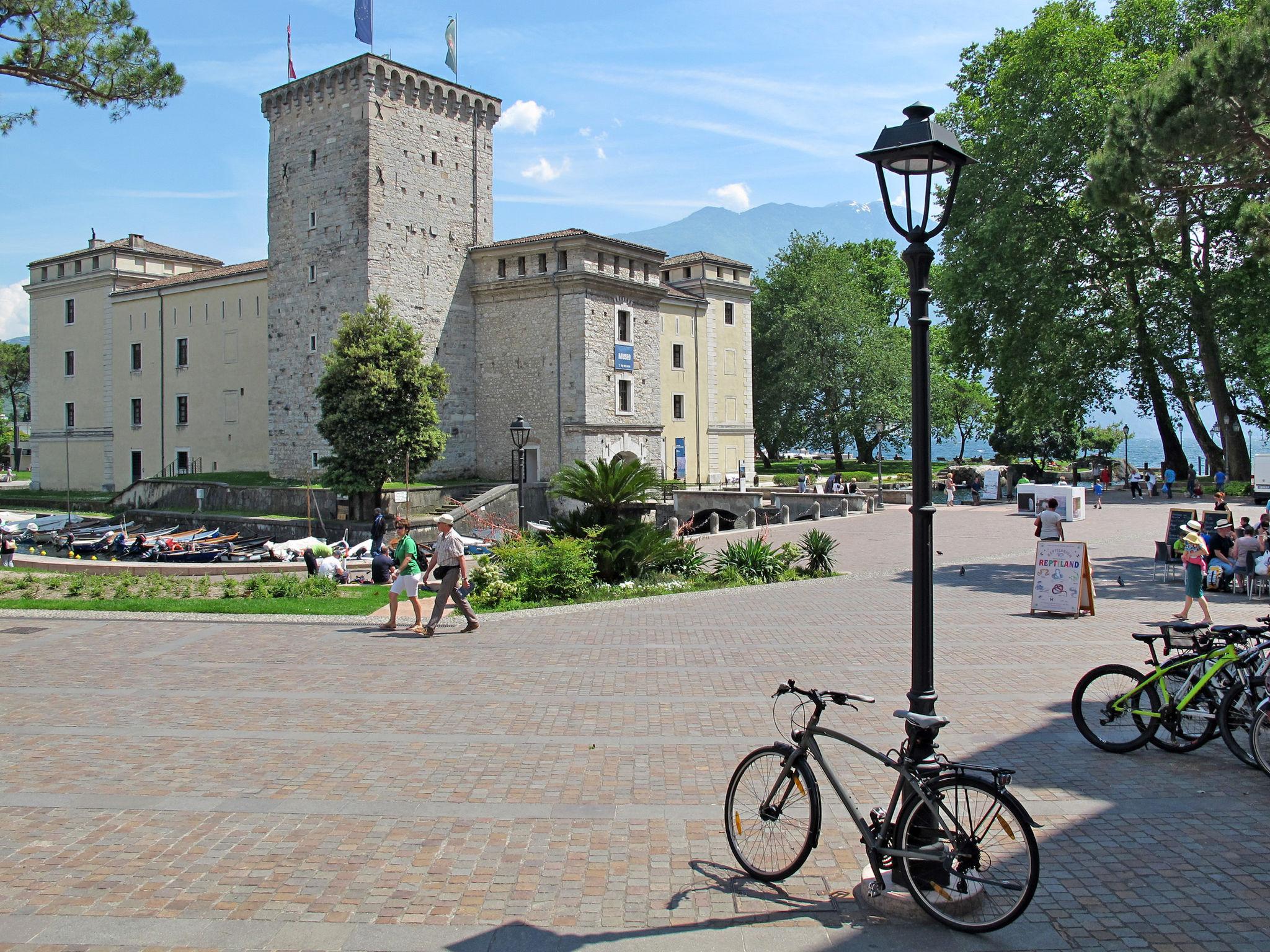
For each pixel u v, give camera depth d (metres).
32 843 7.96
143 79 23.23
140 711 12.38
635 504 28.14
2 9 21.72
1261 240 24.56
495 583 22.56
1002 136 52.88
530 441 59.62
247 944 6.23
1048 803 8.80
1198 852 7.68
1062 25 50.72
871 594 23.48
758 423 87.25
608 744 10.70
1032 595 22.48
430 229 59.69
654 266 63.34
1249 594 21.55
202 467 68.06
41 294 80.19
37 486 80.88
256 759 10.25
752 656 15.83
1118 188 22.86
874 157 7.10
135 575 28.81
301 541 38.31
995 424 89.56
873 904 6.70
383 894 6.97
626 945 6.20
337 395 48.22
